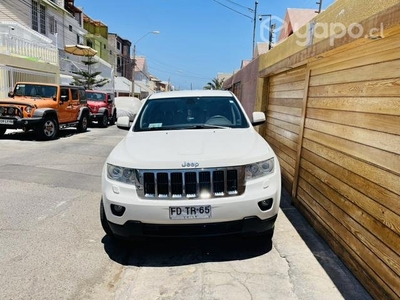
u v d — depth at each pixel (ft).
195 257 10.28
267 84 23.04
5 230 12.02
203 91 15.78
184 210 9.04
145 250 10.75
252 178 9.46
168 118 13.61
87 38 115.14
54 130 37.27
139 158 9.57
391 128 7.46
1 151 28.25
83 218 13.32
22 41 52.95
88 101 57.11
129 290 8.57
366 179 8.49
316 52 11.15
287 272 9.23
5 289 8.45
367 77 8.59
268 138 22.33
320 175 11.71
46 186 17.80
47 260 9.97
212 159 9.29
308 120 13.21
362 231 8.63
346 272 9.22
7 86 45.68
